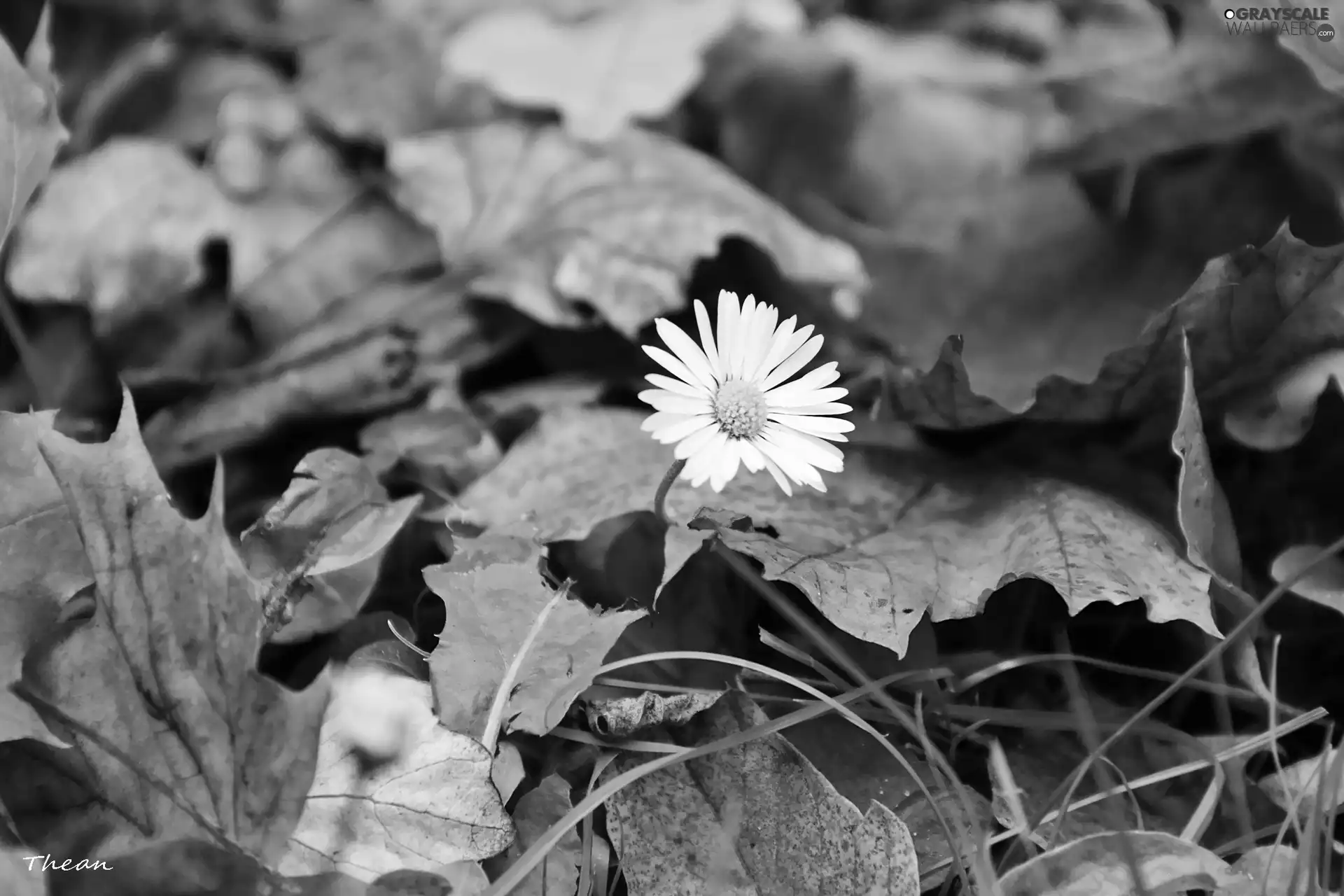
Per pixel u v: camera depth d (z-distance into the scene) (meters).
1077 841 0.32
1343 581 0.35
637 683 0.33
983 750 0.34
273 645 0.34
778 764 0.32
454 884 0.31
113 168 0.41
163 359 0.40
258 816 0.31
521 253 0.40
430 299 0.40
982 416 0.36
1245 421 0.36
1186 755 0.34
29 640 0.32
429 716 0.32
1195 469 0.34
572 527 0.35
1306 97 0.40
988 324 0.40
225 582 0.31
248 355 0.40
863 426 0.37
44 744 0.32
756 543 0.34
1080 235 0.41
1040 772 0.34
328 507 0.34
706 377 0.34
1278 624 0.35
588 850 0.32
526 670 0.33
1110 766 0.34
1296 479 0.36
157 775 0.32
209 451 0.38
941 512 0.36
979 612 0.34
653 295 0.39
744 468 0.36
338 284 0.41
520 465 0.36
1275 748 0.33
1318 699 0.35
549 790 0.32
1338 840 0.33
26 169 0.36
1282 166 0.40
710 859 0.32
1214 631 0.33
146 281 0.40
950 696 0.34
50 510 0.33
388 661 0.33
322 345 0.39
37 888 0.31
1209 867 0.32
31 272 0.40
